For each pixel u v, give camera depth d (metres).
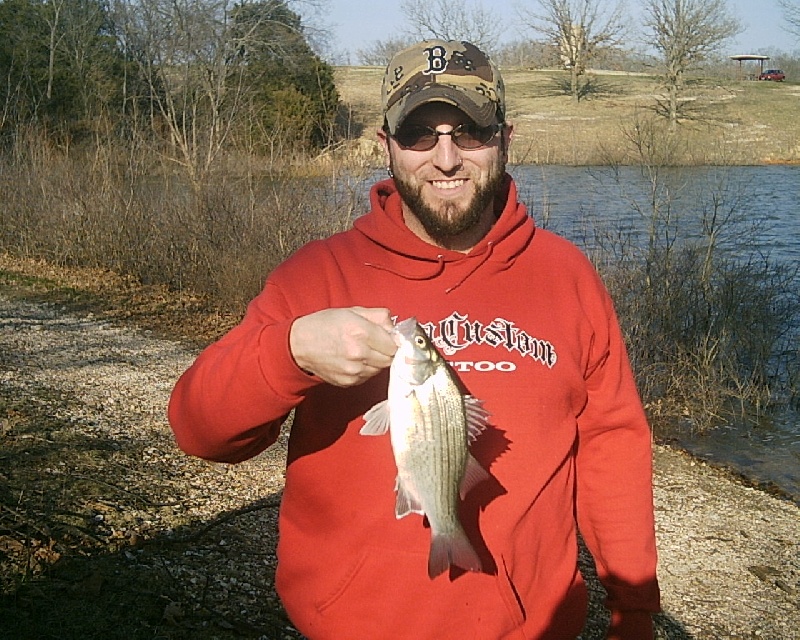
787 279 11.05
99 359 10.29
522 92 48.69
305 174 14.20
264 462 7.20
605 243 11.99
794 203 20.72
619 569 2.46
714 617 5.27
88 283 14.72
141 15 23.91
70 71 24.78
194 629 4.43
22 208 16.81
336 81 36.25
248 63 23.47
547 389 2.25
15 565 4.75
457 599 2.11
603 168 21.00
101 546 5.22
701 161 15.38
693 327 9.75
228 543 5.54
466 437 2.06
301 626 2.23
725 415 9.06
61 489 5.96
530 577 2.21
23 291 14.11
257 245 13.05
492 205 2.50
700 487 7.37
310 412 2.20
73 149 18.25
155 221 14.88
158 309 13.18
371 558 2.12
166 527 5.65
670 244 10.45
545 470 2.22
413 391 1.98
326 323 1.84
